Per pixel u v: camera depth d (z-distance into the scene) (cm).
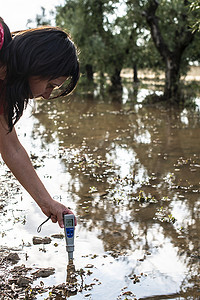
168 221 403
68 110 1393
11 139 215
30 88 169
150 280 295
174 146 770
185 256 332
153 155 692
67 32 176
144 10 1622
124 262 322
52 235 370
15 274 301
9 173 564
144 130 964
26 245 349
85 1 1881
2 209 429
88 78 2555
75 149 736
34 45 160
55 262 321
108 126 1027
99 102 1702
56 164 621
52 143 788
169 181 538
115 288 284
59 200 459
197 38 1861
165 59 1639
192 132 934
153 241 360
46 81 166
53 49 162
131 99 1830
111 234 373
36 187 225
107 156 683
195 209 437
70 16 2247
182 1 1620
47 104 1602
